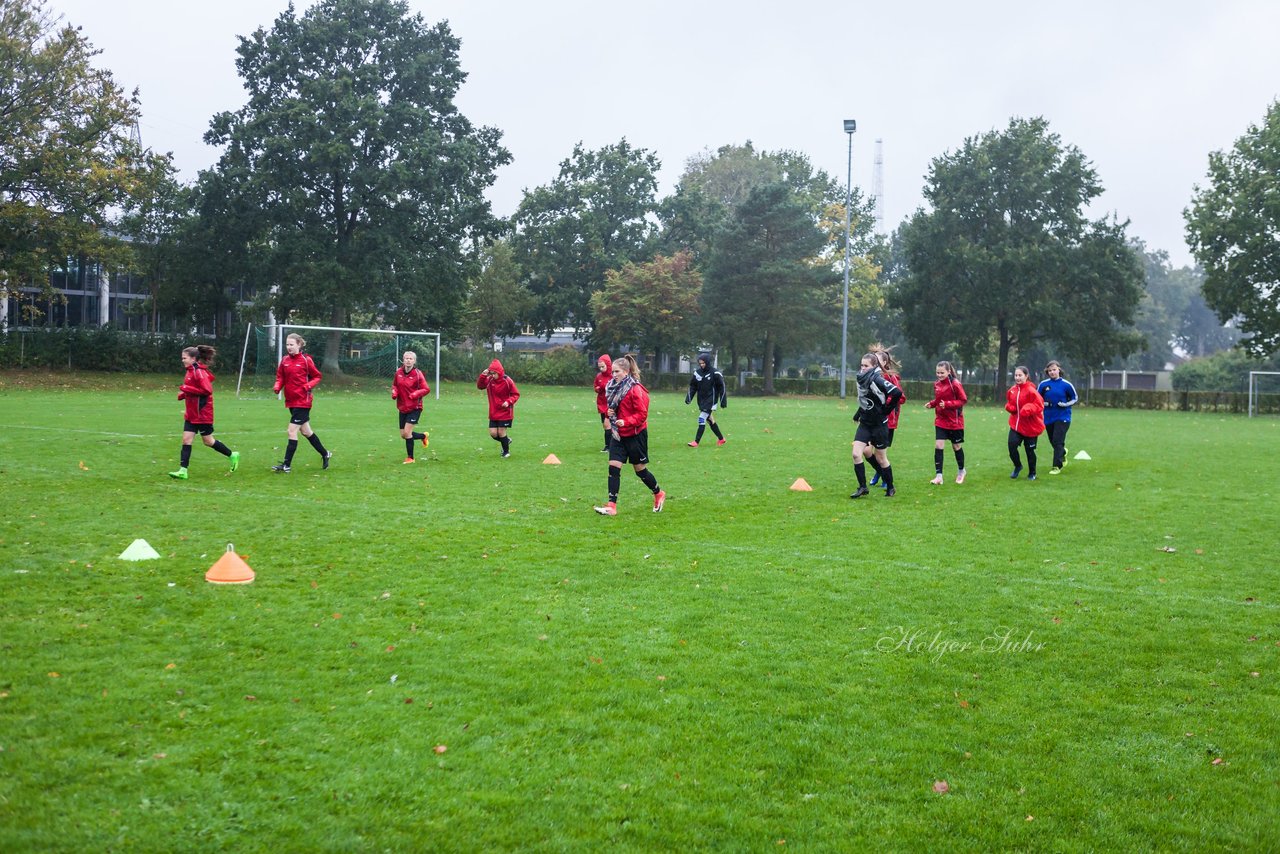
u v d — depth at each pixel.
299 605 6.84
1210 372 70.62
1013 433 15.19
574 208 71.75
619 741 4.63
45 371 46.56
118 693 5.02
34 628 6.08
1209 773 4.43
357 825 3.79
